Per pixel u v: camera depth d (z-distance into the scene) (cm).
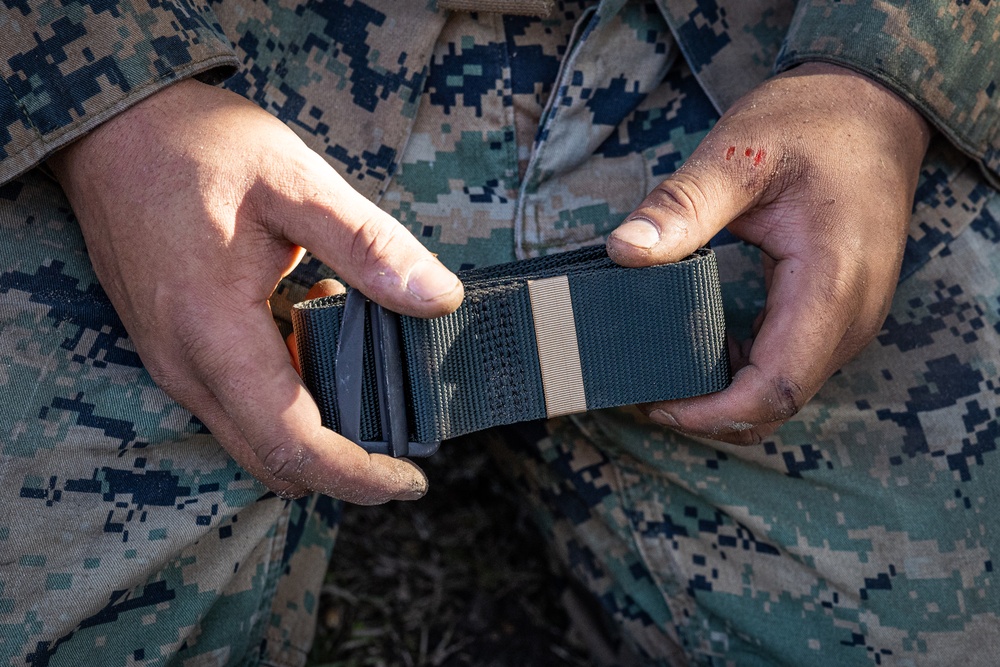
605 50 144
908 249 147
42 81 114
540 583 190
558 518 177
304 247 114
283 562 152
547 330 117
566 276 116
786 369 123
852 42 135
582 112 146
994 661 140
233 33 135
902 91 135
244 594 140
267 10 137
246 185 112
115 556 121
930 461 143
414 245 109
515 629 182
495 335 116
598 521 167
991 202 150
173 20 118
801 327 124
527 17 144
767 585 151
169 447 126
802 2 142
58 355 120
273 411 111
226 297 112
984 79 139
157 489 125
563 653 179
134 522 123
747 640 154
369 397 116
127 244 114
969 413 142
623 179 153
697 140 153
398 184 146
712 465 150
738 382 124
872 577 143
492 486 206
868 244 126
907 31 134
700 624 159
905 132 138
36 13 113
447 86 144
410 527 198
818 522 146
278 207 112
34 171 126
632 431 151
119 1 115
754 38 149
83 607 119
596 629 179
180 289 111
